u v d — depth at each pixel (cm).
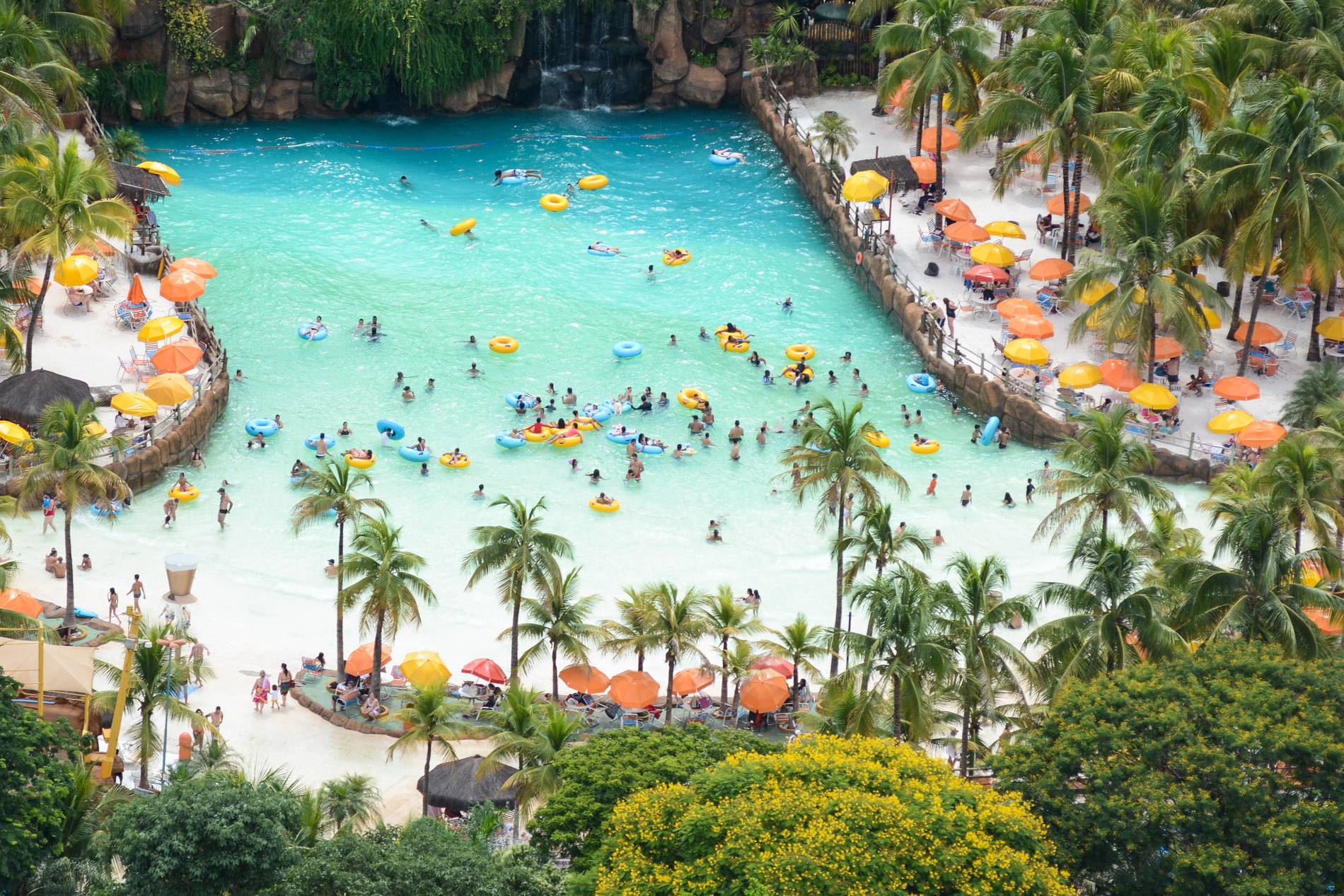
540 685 6531
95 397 8069
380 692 6341
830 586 7206
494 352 9000
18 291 7962
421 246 10094
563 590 6091
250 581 7075
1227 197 8075
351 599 6112
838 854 4047
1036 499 7825
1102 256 8450
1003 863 4112
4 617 5831
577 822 4666
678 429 8375
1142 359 8194
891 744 4725
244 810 4272
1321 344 8775
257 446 8088
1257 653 5012
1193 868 4409
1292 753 4606
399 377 8662
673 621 5869
